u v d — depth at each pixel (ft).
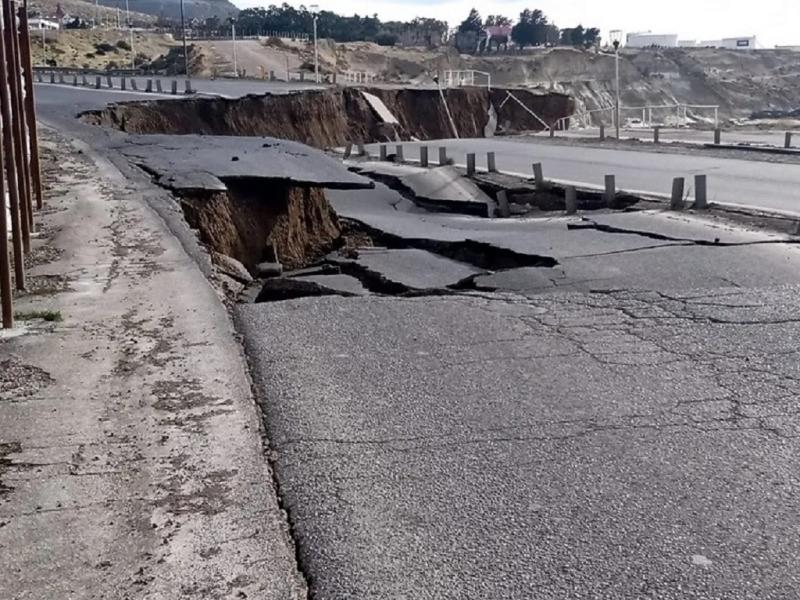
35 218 45.14
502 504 16.53
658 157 97.04
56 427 19.79
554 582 13.98
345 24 481.05
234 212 54.70
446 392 22.59
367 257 46.98
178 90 166.61
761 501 16.72
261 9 459.73
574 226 52.80
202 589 13.80
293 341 26.94
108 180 57.41
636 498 16.81
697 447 19.21
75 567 14.40
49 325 27.35
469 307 31.94
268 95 149.07
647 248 43.83
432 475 17.75
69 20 476.13
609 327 29.25
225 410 20.79
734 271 37.91
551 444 19.31
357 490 17.08
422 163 94.89
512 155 108.78
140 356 24.49
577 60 370.94
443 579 14.06
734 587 13.88
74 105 120.16
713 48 446.19
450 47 412.98
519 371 24.40
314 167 63.82
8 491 16.90
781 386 23.17
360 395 22.27
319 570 14.34
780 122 212.43
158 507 16.33
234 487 17.06
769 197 61.77
